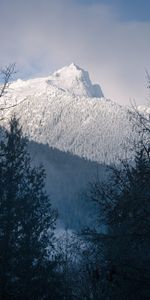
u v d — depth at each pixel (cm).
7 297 1816
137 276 1123
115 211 1153
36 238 1881
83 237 1267
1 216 1853
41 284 1850
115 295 1275
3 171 1892
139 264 1114
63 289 1878
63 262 1867
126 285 1152
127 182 1334
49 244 1883
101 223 1325
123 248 1109
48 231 1909
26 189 1941
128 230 1094
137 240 1102
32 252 1852
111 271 1130
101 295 1440
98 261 1262
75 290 1877
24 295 1827
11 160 1906
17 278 1853
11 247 1838
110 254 1125
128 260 1112
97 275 1219
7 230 1852
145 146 1192
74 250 1457
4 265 1819
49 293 1864
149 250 1112
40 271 1855
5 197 1872
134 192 1091
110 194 1359
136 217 1084
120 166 1348
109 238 1136
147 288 1130
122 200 1136
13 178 1894
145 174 1123
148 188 1087
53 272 1884
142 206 1076
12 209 1861
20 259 1838
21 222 1875
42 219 1919
